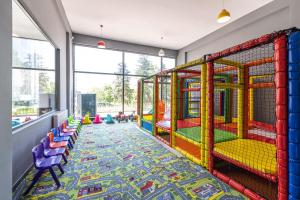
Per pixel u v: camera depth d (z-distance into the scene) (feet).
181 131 11.27
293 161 4.66
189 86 17.63
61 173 7.77
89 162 9.03
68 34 18.03
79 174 7.70
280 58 4.92
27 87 13.75
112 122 21.21
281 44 4.91
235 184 6.56
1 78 4.21
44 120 10.53
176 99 11.59
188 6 14.20
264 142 9.27
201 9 14.73
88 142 12.77
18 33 12.39
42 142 7.70
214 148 7.94
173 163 8.91
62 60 15.47
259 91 14.96
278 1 13.16
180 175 7.61
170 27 18.61
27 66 14.03
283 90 4.88
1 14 4.21
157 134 14.79
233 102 15.93
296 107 4.59
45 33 10.57
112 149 11.17
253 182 7.00
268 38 5.31
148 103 25.11
